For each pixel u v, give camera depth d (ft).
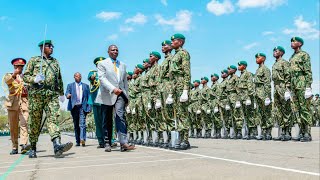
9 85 26.27
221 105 47.91
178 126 24.23
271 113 38.42
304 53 32.35
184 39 24.59
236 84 44.96
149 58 32.71
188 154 20.24
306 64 32.17
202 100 52.13
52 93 21.12
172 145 24.93
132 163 16.44
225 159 17.06
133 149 24.93
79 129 35.94
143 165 15.53
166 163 15.99
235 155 19.10
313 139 35.78
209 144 30.17
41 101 20.93
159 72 26.91
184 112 24.17
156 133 31.81
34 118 21.31
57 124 20.95
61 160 19.31
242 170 13.23
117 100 24.22
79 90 35.50
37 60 21.15
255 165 14.69
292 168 13.71
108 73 23.94
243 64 43.06
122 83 24.41
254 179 11.21
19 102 26.45
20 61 27.14
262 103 38.52
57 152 20.57
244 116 43.09
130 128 37.88
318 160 16.38
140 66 36.35
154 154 20.99
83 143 34.96
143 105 32.73
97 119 30.78
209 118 51.37
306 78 32.32
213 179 11.36
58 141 20.66
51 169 15.14
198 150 23.09
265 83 38.52
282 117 35.50
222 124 49.24
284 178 11.33
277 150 22.18
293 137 38.40
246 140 38.17
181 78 24.22
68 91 35.60
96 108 30.71
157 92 29.14
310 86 32.22
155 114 31.63
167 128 25.39
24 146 26.48
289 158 17.28
